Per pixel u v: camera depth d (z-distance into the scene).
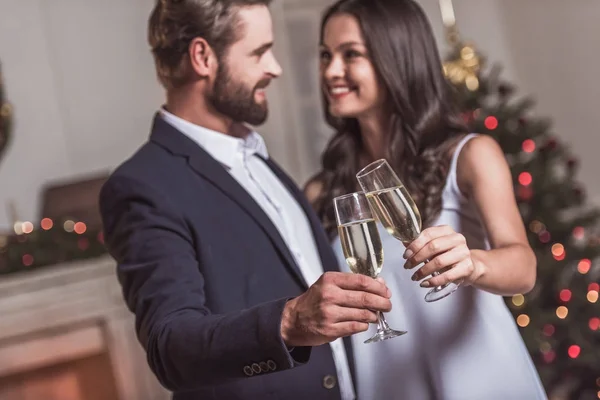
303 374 2.41
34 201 6.39
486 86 5.77
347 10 2.94
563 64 7.86
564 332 5.55
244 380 2.38
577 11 7.73
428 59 2.94
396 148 2.96
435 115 2.93
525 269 2.49
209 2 2.46
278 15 7.13
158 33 2.55
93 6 6.70
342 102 2.98
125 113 6.73
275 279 2.42
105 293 5.75
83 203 5.86
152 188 2.36
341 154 3.13
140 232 2.29
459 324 2.74
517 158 5.65
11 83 6.41
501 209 2.71
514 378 2.73
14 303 5.56
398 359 2.75
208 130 2.56
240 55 2.50
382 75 2.90
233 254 2.39
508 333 2.78
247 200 2.46
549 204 5.62
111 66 6.71
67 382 5.73
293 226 2.65
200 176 2.47
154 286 2.19
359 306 1.83
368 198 2.11
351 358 2.67
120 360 5.77
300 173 7.15
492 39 8.02
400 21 2.92
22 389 5.63
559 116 7.94
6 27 6.45
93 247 5.75
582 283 5.64
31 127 6.45
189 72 2.54
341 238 2.09
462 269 2.11
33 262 5.65
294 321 1.90
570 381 5.86
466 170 2.80
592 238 5.80
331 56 2.99
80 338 5.71
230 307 2.34
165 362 2.06
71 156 6.55
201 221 2.38
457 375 2.72
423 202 2.88
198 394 2.39
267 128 7.10
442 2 7.68
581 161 7.84
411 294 2.78
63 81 6.57
